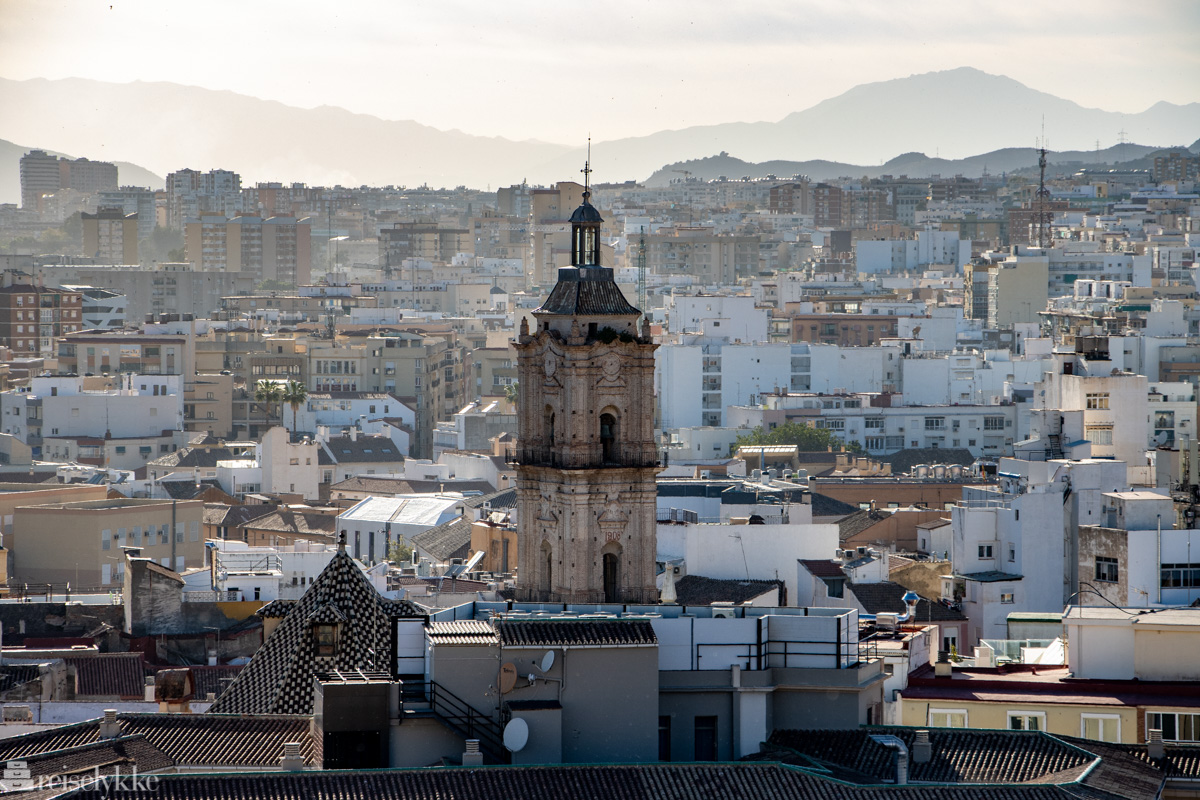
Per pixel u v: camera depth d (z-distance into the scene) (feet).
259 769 406.62
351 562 496.23
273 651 488.02
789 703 435.12
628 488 608.19
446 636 413.80
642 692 417.28
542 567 619.26
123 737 433.48
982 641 585.22
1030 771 422.00
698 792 385.29
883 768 416.46
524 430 624.18
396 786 374.84
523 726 404.98
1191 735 485.15
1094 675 506.89
